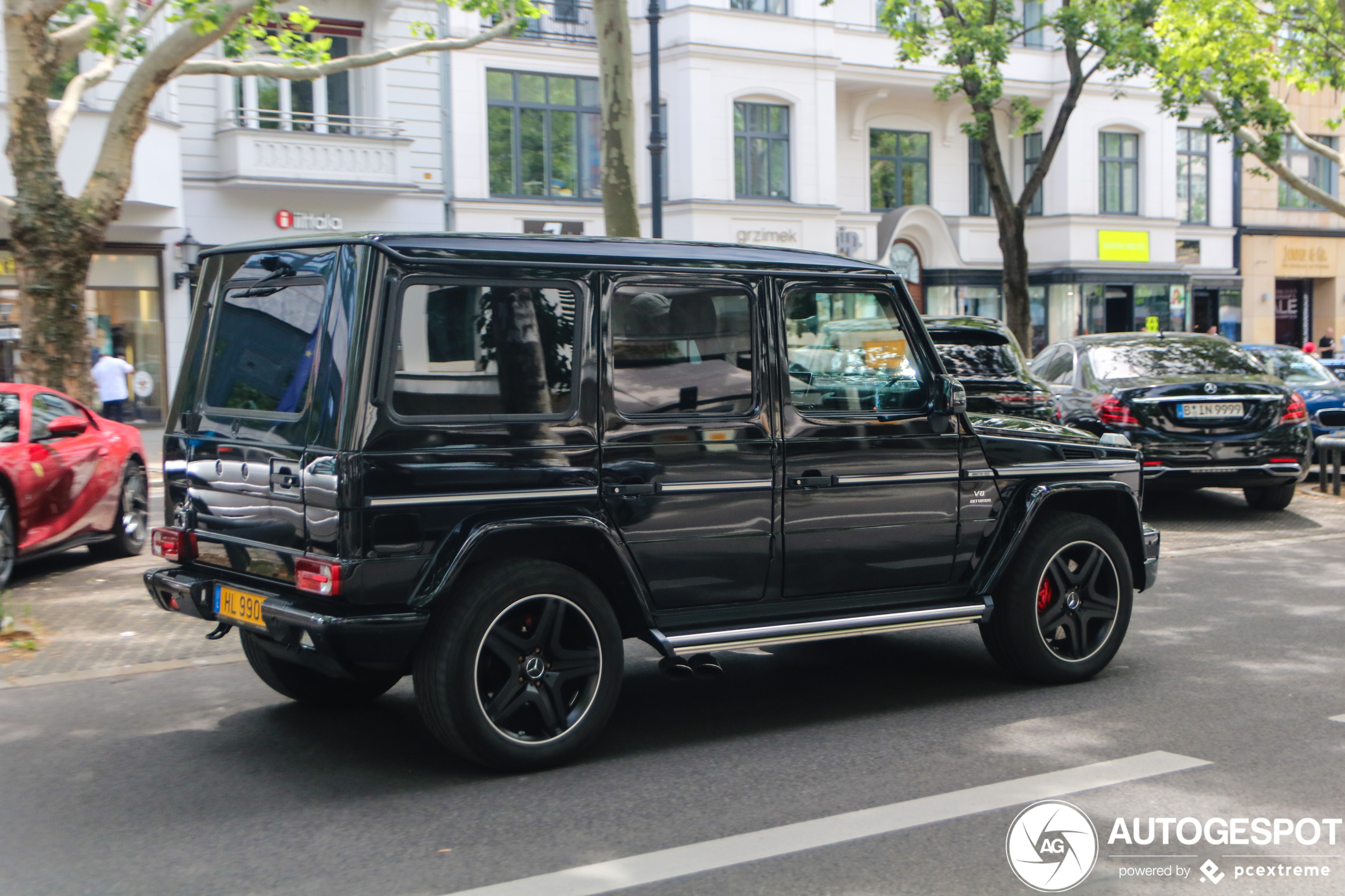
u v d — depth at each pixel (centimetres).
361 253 460
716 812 443
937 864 394
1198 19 2208
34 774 494
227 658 691
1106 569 634
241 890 379
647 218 2895
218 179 2428
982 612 587
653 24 2016
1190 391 1180
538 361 485
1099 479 631
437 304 466
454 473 465
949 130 3409
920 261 3372
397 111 2594
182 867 397
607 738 540
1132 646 709
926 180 3412
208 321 538
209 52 2369
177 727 558
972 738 533
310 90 2517
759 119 2925
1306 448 1199
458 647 466
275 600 470
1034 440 616
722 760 505
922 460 577
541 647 488
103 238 1455
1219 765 492
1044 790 463
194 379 540
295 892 377
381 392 452
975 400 1154
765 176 2941
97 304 2286
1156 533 670
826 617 555
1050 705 585
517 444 479
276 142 2430
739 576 535
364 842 416
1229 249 3825
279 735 545
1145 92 3503
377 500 450
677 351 518
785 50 2909
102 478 983
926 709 582
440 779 484
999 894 371
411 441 457
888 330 577
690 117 2811
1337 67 2258
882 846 409
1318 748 514
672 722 565
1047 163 2255
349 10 2528
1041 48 3388
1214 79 2308
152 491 1549
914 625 564
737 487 527
